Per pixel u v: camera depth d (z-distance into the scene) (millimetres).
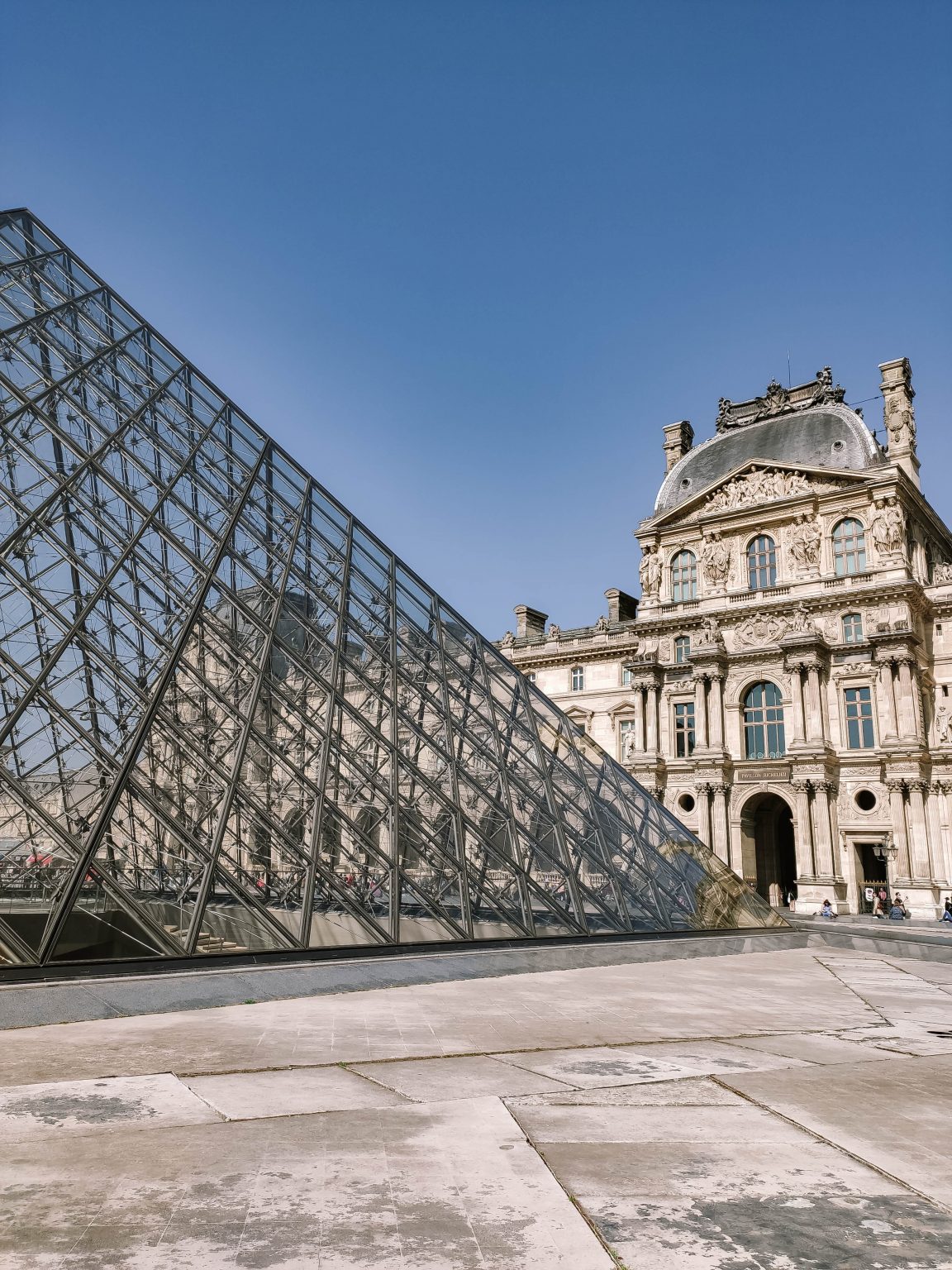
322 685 32844
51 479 30562
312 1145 10719
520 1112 12383
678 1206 9188
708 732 81125
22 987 19453
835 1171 10359
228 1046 16422
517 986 25453
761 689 80688
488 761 36688
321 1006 21266
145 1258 7680
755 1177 10078
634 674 87500
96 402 36156
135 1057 15359
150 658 28938
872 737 74812
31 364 34406
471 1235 8328
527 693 43219
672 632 86188
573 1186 9664
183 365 43312
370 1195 9227
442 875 30766
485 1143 10953
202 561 33375
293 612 34844
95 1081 13500
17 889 22266
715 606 84125
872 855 77062
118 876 23422
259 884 26391
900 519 76125
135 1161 10039
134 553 31594
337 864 28641
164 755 26516
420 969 26016
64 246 42469
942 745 72188
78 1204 8789
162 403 39500
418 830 31188
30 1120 11500
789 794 76188
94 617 28141
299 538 38906
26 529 28281
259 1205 8883
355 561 40750
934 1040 19438
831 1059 16812
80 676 27203
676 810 82062
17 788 22859
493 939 30109
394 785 31906
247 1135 11031
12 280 37594
